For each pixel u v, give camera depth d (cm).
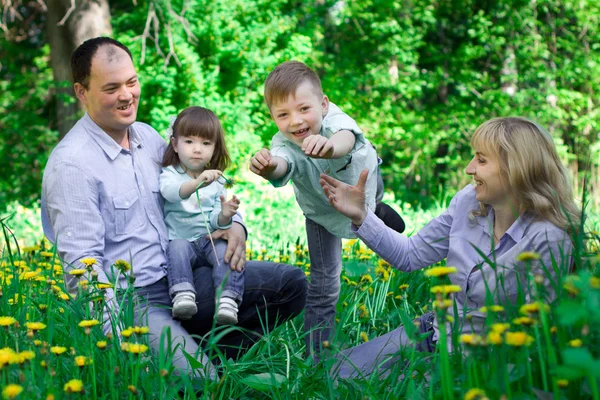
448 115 1706
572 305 149
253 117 1575
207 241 330
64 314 275
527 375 200
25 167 1769
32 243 867
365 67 1772
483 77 1702
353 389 254
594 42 1655
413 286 409
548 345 182
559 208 271
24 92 1745
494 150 274
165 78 1462
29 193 1731
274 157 311
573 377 144
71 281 303
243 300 336
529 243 272
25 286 314
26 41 1919
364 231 306
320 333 339
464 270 288
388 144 1755
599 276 226
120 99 315
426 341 295
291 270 341
